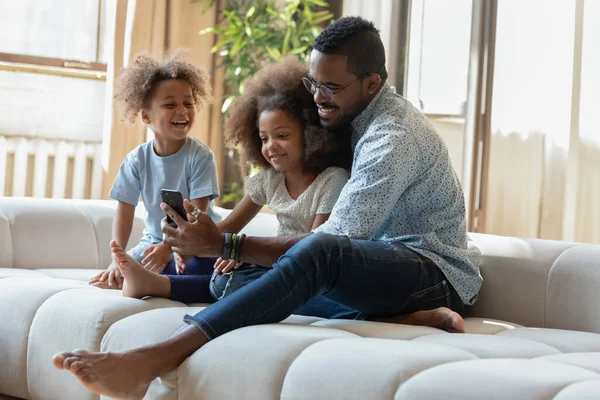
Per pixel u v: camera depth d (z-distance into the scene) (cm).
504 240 232
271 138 223
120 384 161
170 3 416
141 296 210
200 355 166
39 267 286
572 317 210
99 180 420
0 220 283
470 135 365
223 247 193
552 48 366
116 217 264
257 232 284
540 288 217
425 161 200
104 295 208
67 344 197
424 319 189
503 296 223
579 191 358
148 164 260
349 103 208
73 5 416
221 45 420
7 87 403
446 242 206
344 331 173
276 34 427
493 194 376
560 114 363
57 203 305
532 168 369
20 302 217
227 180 452
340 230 194
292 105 222
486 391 127
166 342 168
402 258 193
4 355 217
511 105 374
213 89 433
